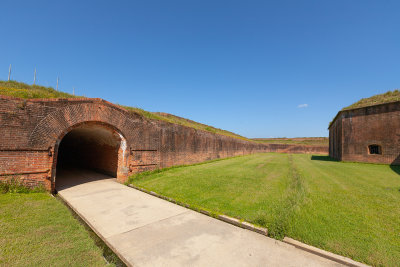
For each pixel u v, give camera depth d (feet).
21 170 20.04
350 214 15.83
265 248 11.57
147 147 33.42
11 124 19.57
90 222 15.24
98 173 38.17
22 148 20.13
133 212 17.49
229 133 118.11
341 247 11.12
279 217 14.87
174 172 35.65
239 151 89.66
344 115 59.16
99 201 20.63
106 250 11.73
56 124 22.77
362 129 54.95
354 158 56.34
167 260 10.27
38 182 21.18
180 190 24.00
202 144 53.52
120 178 30.12
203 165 47.60
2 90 22.11
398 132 48.21
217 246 11.75
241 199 20.08
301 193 21.75
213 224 14.99
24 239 11.37
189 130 46.96
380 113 51.52
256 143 127.03
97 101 26.71
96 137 36.11
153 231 13.71
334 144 75.41
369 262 9.87
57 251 10.44
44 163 21.66
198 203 19.19
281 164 52.31
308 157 86.07
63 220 14.57
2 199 17.39
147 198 21.97
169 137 39.19
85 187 26.81
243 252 11.11
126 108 32.32
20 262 9.25
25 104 20.52
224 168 42.39
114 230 13.84
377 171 39.09
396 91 58.95
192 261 10.19
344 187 24.91
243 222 14.70
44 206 17.04
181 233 13.43
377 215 15.62
